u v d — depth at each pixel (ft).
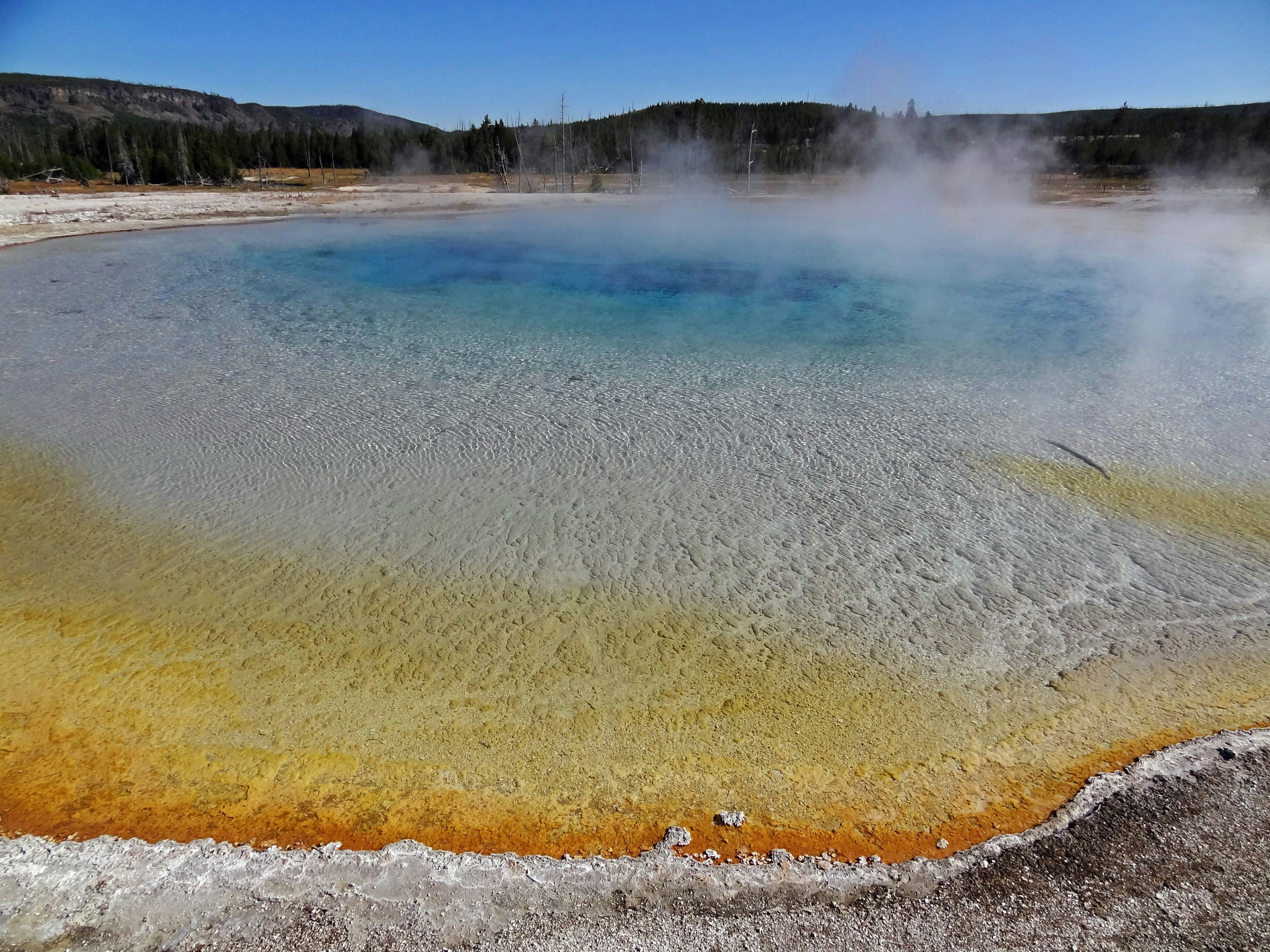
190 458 22.04
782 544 17.76
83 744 11.93
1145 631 14.70
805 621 15.10
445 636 14.62
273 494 20.04
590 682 13.44
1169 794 10.58
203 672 13.61
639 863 9.68
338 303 43.04
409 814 10.66
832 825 10.48
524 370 30.55
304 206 93.30
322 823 10.48
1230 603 15.52
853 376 29.81
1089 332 36.19
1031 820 10.50
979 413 25.66
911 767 11.58
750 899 9.13
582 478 20.99
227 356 31.78
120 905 9.00
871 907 9.01
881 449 22.80
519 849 10.09
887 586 16.19
